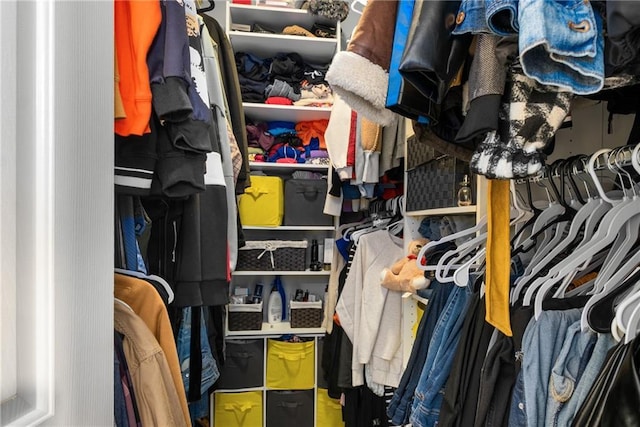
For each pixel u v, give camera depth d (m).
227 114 1.48
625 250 0.80
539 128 0.60
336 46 2.36
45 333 0.44
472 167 0.64
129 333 0.72
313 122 2.54
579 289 0.90
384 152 1.80
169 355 0.79
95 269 0.54
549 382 0.73
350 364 2.01
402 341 1.75
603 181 1.07
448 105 0.73
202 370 1.31
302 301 2.49
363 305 1.82
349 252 2.13
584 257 0.80
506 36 0.56
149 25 0.72
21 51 0.42
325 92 2.39
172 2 0.76
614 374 0.58
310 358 2.37
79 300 0.50
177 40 0.76
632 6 0.43
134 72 0.72
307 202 2.46
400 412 1.31
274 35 2.25
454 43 0.60
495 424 0.81
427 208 1.52
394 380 1.75
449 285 1.31
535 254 1.01
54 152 0.46
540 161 0.60
